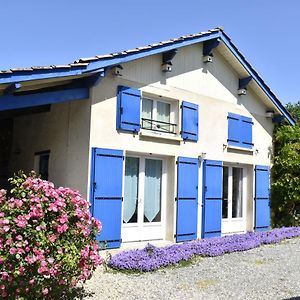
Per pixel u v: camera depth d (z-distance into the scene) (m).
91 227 4.96
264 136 13.45
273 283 6.52
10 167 11.48
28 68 7.06
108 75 9.08
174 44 9.98
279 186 13.32
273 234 11.02
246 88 12.70
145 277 6.68
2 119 11.77
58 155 9.59
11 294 4.26
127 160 9.71
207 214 11.12
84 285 5.99
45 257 4.36
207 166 11.23
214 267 7.51
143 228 9.90
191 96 10.98
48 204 4.54
